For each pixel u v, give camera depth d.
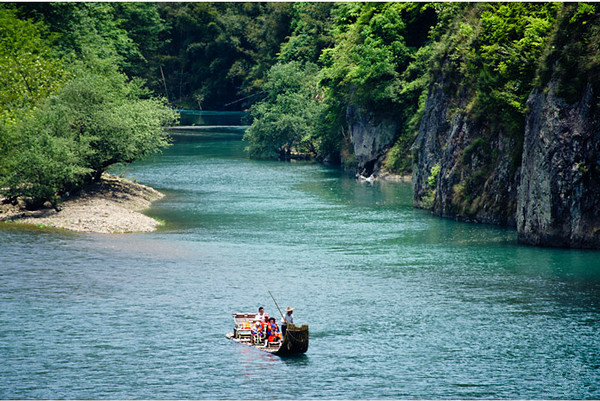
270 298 39.50
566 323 34.97
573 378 28.72
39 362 30.42
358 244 54.41
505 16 62.00
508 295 39.84
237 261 48.34
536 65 56.88
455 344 32.50
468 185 64.50
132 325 35.06
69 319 35.75
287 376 29.28
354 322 35.56
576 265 46.31
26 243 52.84
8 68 81.81
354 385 28.30
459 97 67.94
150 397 27.14
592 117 49.66
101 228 59.34
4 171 65.62
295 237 57.38
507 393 27.42
